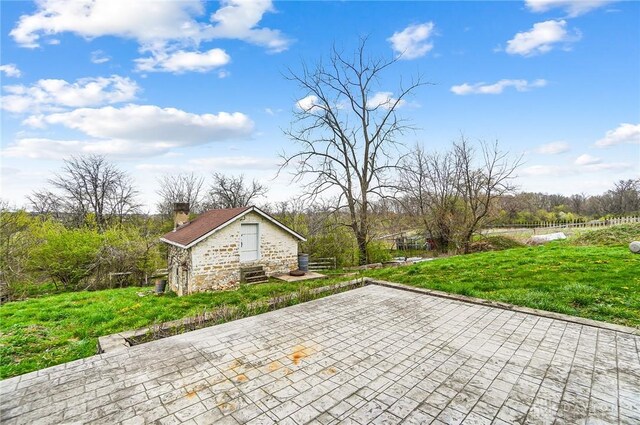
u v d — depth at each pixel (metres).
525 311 6.38
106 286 17.94
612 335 5.12
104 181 30.75
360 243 18.56
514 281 8.50
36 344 5.89
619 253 11.07
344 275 12.78
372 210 19.23
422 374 4.01
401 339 5.15
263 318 6.29
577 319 5.80
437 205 26.17
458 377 3.92
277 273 13.84
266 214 13.25
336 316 6.37
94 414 3.27
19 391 3.71
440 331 5.47
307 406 3.36
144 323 6.90
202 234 11.59
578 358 4.36
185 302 8.93
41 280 18.25
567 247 14.20
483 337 5.17
